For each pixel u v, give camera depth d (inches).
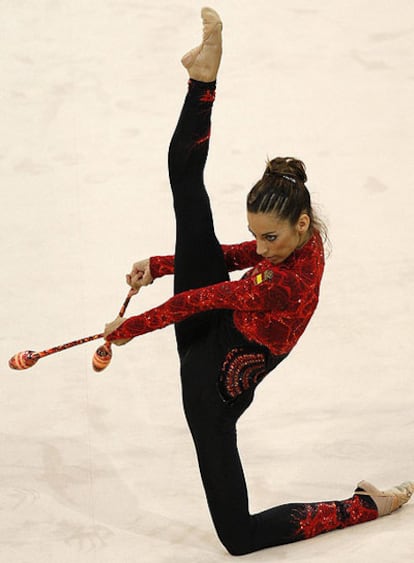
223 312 446.6
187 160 437.4
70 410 586.2
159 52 1014.4
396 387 605.6
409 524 486.6
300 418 581.0
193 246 444.5
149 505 510.3
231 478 454.3
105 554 471.2
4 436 563.5
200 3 1098.1
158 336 660.7
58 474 533.6
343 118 912.9
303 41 1029.2
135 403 594.2
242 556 466.0
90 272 720.3
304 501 511.5
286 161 420.5
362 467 537.3
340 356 636.1
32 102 933.8
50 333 655.1
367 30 1048.8
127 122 909.8
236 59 999.6
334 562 453.7
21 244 749.9
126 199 808.9
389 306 684.1
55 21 1066.7
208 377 446.0
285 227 414.0
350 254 740.0
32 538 483.8
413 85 960.3
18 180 828.0
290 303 421.1
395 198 806.5
